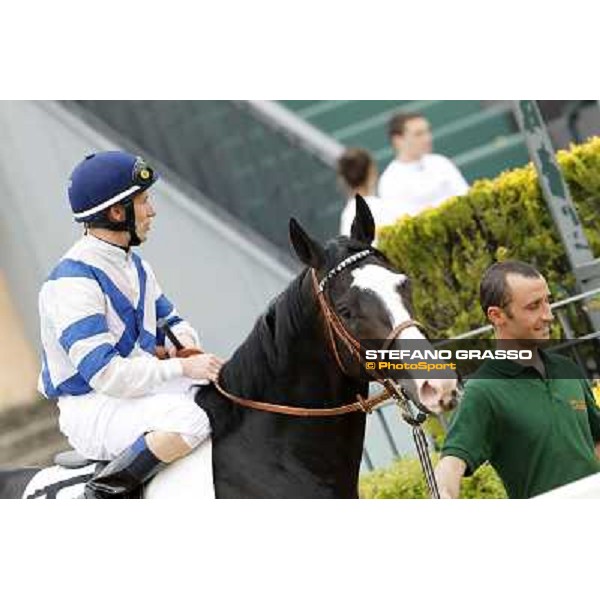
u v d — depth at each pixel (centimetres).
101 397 776
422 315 1163
